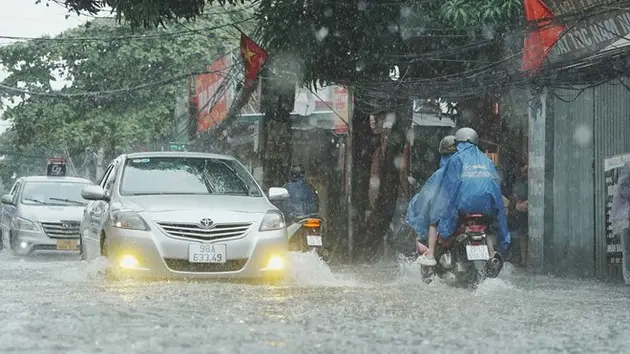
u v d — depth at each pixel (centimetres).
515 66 3212
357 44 3603
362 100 4109
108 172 2723
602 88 3209
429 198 2317
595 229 3231
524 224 3756
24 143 8225
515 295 2050
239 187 2520
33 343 1125
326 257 2838
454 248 2269
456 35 3475
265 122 4606
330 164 5772
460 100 4088
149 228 2222
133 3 3362
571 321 1509
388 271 3259
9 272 2655
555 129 3509
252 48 4319
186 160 2589
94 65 7881
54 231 4109
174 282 2164
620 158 3067
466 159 2267
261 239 2258
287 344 1148
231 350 1078
